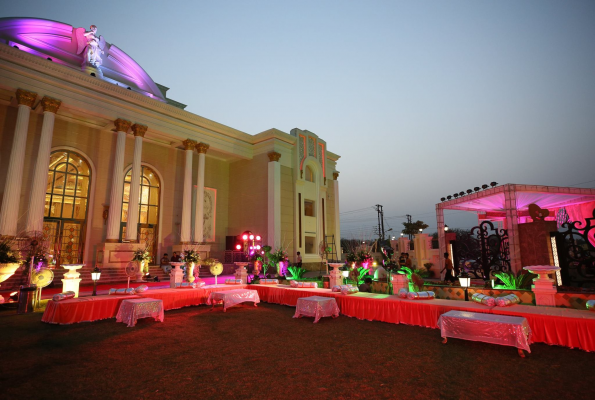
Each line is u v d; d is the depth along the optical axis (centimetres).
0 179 1697
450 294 975
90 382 499
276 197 2433
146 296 1071
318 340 738
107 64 2188
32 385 483
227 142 2470
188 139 2248
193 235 2319
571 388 478
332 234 2948
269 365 578
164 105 2103
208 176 2577
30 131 1800
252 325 889
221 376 527
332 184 3070
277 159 2491
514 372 539
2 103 1725
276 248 2339
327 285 1253
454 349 662
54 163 1903
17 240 1480
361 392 468
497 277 1108
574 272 1383
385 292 1112
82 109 1781
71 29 2034
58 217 1883
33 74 1620
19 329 812
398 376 525
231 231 2623
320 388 482
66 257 1883
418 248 2319
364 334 788
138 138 1988
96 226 1983
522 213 2216
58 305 872
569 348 656
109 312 965
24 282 1116
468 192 1620
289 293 1198
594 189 1466
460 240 1764
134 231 1914
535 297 824
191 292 1190
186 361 598
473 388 480
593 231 1878
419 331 809
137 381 505
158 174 2320
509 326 634
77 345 686
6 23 1812
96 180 2016
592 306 709
